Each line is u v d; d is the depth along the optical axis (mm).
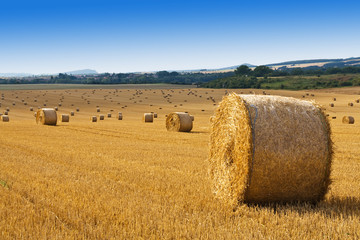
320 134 8562
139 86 155500
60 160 14328
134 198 8547
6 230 6531
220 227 6629
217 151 10062
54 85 163625
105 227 6656
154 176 11391
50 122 37125
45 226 6637
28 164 13234
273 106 8680
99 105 85000
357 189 9914
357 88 124938
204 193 9492
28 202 8172
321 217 7246
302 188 8547
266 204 8688
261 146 8266
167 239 6164
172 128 30781
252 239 6094
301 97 98000
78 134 26984
